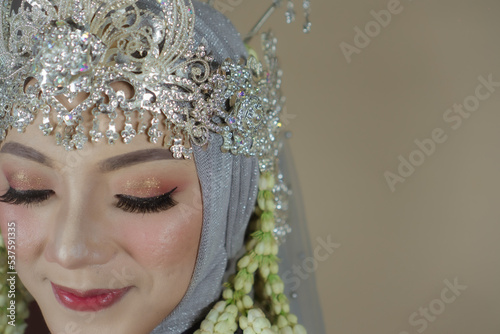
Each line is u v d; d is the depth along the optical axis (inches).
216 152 23.9
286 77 39.6
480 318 39.0
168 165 23.0
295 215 30.4
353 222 39.9
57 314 23.5
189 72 23.3
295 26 39.1
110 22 22.5
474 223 39.4
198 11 24.0
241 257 26.8
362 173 40.0
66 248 22.2
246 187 25.4
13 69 23.0
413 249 39.7
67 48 21.9
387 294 39.4
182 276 24.0
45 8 22.7
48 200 23.0
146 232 23.0
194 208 23.7
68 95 22.0
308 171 40.3
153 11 23.1
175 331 25.2
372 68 39.6
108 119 22.4
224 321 24.9
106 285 23.0
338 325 38.9
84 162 22.3
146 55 22.7
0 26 23.6
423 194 39.8
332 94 39.9
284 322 26.0
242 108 24.1
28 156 22.5
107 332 23.4
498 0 38.2
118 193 22.7
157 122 22.7
